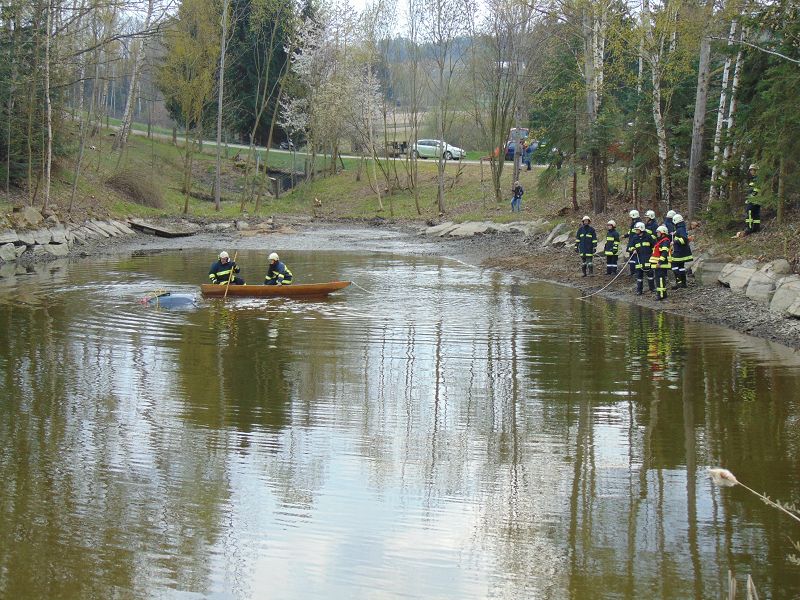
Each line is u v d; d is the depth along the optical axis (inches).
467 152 2783.0
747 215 904.9
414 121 2116.1
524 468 386.9
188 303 819.4
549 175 1588.3
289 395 503.5
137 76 2169.0
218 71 2365.9
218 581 284.7
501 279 1051.3
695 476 375.9
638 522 330.3
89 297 873.5
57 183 1705.2
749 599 249.6
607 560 300.2
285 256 1352.1
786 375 546.0
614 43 1142.3
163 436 426.9
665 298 849.5
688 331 697.0
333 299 871.1
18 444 412.2
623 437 427.2
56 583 281.3
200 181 2384.4
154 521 328.8
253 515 335.3
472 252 1384.1
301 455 402.3
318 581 285.0
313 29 2362.2
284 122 2642.7
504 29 1849.2
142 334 678.5
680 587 281.7
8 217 1298.0
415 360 593.9
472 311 797.9
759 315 719.7
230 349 625.3
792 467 385.1
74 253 1334.9
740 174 939.3
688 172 1165.1
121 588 279.0
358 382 534.3
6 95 1476.4
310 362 586.6
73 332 684.7
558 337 673.0
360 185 2401.6
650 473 379.6
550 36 1571.1
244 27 2468.0
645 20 1076.5
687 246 874.8
